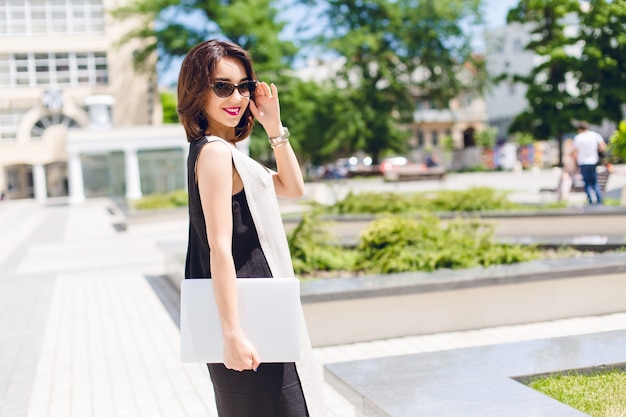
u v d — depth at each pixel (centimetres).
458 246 698
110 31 4544
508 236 1077
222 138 233
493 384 319
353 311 578
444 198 1250
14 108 4478
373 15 4003
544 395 301
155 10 3909
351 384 331
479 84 4044
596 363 353
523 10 2705
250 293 207
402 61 3969
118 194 3212
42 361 571
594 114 2975
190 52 226
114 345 614
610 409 303
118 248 1402
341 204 1249
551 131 3284
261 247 218
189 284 210
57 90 4428
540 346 388
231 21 3803
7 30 4444
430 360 366
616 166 2747
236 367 203
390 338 588
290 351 206
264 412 213
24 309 808
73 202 3322
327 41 3931
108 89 4569
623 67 2000
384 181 3109
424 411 288
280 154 253
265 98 250
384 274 638
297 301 208
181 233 1655
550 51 2670
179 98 227
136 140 3152
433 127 5856
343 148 4362
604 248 816
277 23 4034
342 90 4009
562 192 1410
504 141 5531
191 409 438
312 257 737
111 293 886
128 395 472
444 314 598
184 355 210
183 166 3161
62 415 436
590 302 630
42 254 1377
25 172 4828
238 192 217
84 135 3225
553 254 800
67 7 4500
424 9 3859
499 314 609
